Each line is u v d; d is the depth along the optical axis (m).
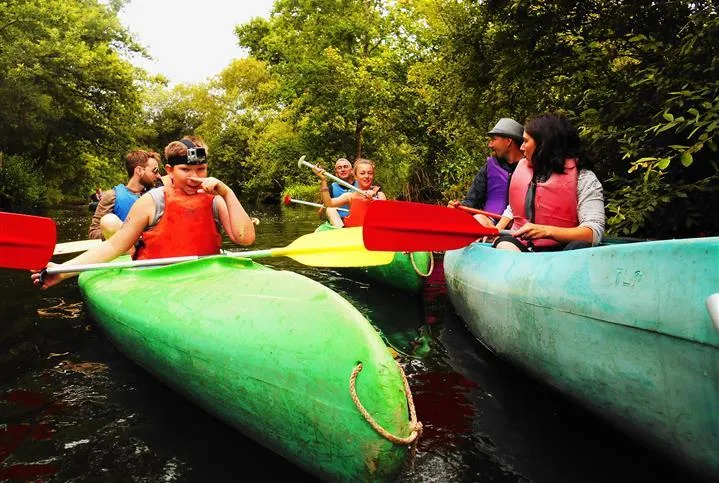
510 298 1.99
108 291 2.27
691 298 1.17
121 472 1.53
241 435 1.74
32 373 2.28
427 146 10.04
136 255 2.49
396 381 1.34
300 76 12.73
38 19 12.95
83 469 1.55
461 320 3.11
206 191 2.27
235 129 25.08
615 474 1.48
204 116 27.75
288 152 14.66
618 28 3.72
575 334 1.58
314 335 1.42
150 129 25.53
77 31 14.54
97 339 2.72
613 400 1.47
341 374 1.33
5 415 1.89
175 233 2.32
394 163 11.18
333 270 4.77
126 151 17.50
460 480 1.47
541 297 1.75
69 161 17.75
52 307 3.34
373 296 3.79
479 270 2.44
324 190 4.90
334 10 13.31
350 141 13.38
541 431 1.74
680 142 2.93
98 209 3.75
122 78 15.82
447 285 3.25
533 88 4.80
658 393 1.29
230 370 1.55
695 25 3.09
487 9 4.68
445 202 9.15
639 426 1.41
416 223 2.23
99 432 1.77
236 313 1.64
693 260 1.18
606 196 3.52
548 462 1.55
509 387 2.10
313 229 8.80
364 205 4.38
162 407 1.95
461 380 2.18
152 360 1.95
